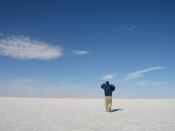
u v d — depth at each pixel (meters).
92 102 41.69
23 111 24.02
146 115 21.31
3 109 25.59
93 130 14.44
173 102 40.78
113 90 24.44
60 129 14.63
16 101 41.22
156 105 32.72
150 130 14.46
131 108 28.06
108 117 20.00
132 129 14.76
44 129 14.58
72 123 16.83
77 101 45.62
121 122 17.36
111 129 14.74
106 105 24.28
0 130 14.16
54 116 20.42
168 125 16.12
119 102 40.69
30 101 42.47
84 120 18.27
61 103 37.69
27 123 16.62
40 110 25.25
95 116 20.64
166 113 22.81
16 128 14.79
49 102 40.34
